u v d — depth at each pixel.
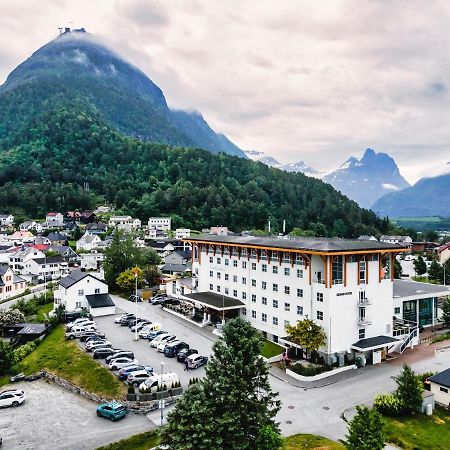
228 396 37.44
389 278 72.12
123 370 60.12
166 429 36.44
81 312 92.44
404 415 50.94
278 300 74.88
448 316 84.69
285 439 43.41
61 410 54.16
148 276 120.69
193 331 81.50
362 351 65.12
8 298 119.38
